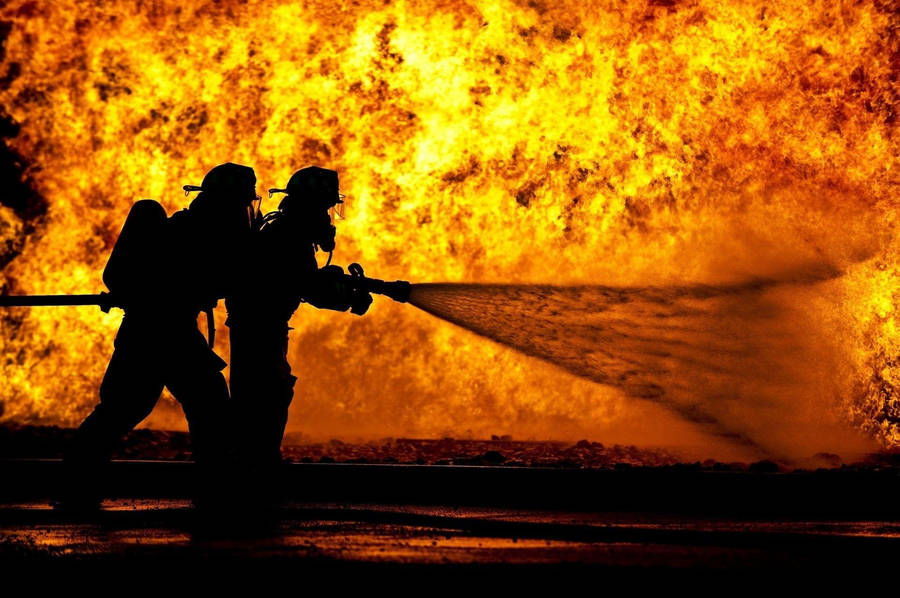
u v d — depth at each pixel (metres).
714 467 29.89
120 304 24.33
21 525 22.33
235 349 25.14
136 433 38.69
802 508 25.78
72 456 24.16
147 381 24.22
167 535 20.80
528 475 26.88
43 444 36.03
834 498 25.77
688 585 15.48
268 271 24.86
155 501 27.09
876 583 15.75
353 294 25.97
